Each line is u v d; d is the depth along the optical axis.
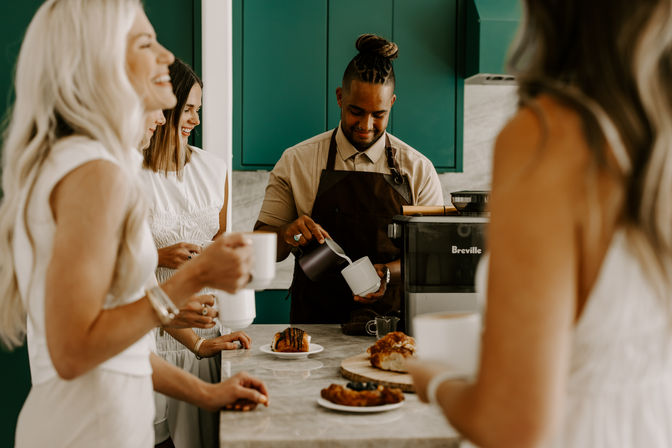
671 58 0.63
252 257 0.99
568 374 0.71
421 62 3.21
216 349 1.71
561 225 0.60
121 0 0.97
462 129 3.27
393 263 2.16
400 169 2.45
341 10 3.14
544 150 0.61
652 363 0.68
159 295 0.93
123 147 0.97
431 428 1.04
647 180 0.61
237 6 3.06
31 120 0.97
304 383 1.33
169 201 1.99
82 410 0.98
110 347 0.88
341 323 2.22
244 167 3.13
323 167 2.49
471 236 1.61
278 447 0.98
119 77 0.96
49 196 0.90
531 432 0.57
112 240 0.89
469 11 3.19
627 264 0.63
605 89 0.63
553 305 0.59
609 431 0.69
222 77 2.49
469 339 0.73
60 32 0.95
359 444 0.99
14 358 2.19
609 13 0.64
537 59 0.70
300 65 3.13
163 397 1.80
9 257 1.01
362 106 2.28
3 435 2.19
